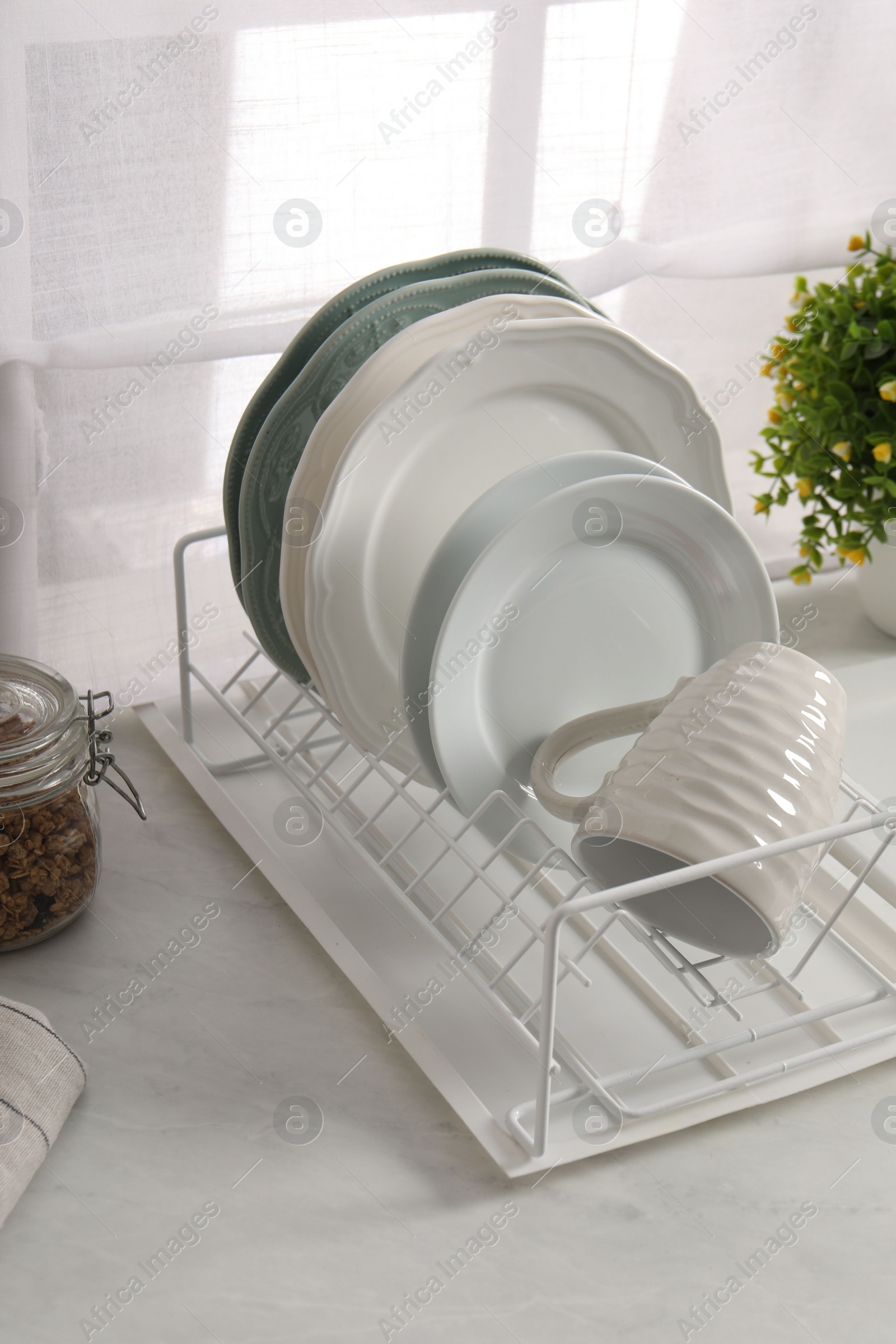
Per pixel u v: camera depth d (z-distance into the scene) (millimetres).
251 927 761
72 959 730
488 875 795
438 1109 646
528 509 641
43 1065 614
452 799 714
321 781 875
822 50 1045
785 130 1068
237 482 773
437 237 977
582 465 685
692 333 1140
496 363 708
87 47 804
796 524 1248
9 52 786
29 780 666
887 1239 584
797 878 603
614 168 1019
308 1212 586
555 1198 598
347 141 908
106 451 943
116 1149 614
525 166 979
